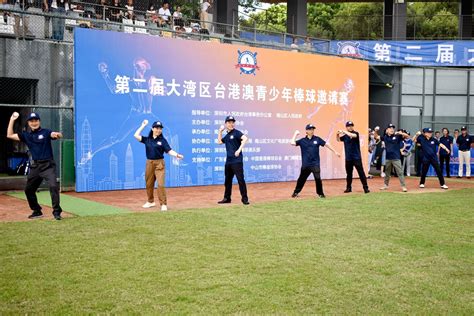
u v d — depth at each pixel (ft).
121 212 39.06
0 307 18.39
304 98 67.62
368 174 73.05
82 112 52.37
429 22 102.32
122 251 26.08
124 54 54.65
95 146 53.11
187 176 58.90
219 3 81.71
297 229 32.37
